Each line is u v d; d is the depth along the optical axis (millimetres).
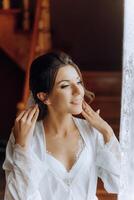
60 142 1514
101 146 1517
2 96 5664
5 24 5148
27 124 1469
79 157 1486
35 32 4652
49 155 1493
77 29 5652
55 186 1470
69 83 1456
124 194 1463
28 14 5246
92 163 1505
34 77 1484
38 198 1446
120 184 1469
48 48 5090
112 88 4930
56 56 1475
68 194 1461
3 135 5660
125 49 1432
